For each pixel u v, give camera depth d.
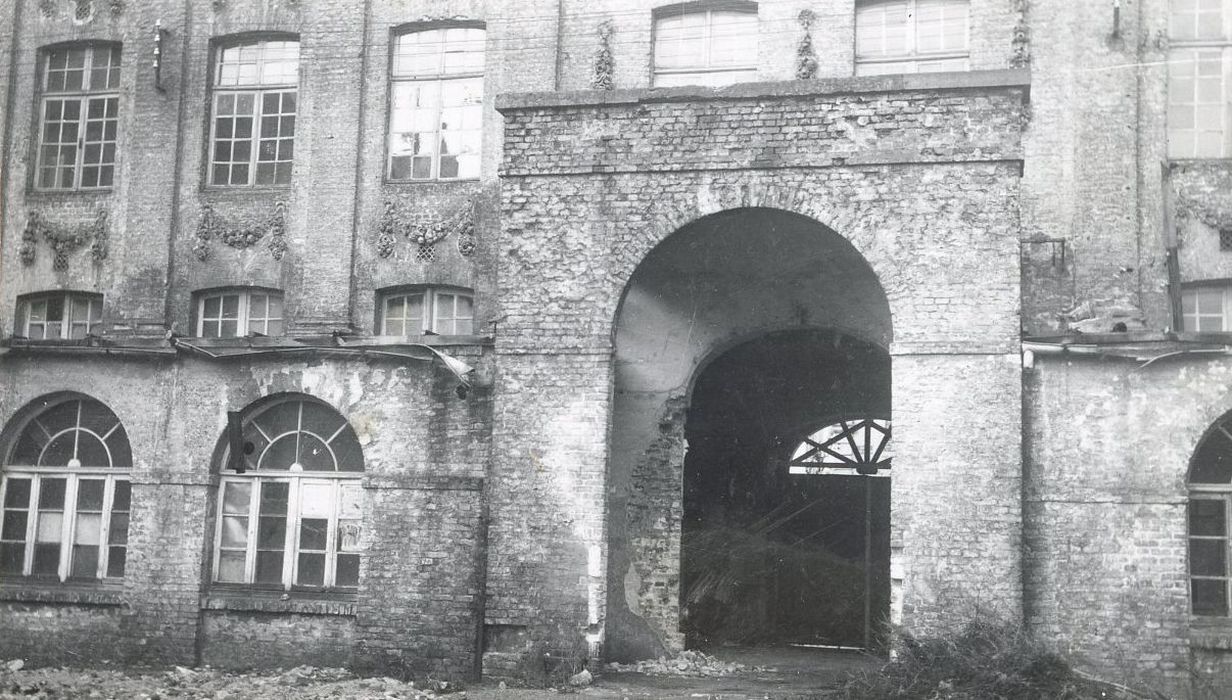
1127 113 16.91
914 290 14.18
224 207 19.02
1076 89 17.06
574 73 18.44
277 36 19.52
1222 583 14.62
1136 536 14.16
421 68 19.11
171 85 19.45
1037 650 13.12
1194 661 13.98
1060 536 14.25
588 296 15.02
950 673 12.94
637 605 16.33
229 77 19.58
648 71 18.28
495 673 14.64
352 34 19.09
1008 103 14.24
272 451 17.70
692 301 16.88
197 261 18.95
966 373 13.95
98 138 19.83
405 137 18.94
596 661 14.46
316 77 19.09
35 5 20.20
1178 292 16.41
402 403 16.77
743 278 16.75
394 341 16.70
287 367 17.36
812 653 18.41
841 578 19.95
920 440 13.94
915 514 13.84
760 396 19.88
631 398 16.73
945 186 14.27
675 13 18.55
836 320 16.56
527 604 14.66
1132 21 17.14
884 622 14.20
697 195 14.86
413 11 19.03
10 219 19.66
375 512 16.53
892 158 14.37
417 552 16.31
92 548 18.14
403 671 16.03
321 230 18.61
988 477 13.74
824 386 19.86
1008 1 17.42
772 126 14.74
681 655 16.34
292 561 17.42
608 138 15.19
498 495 14.89
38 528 18.33
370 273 18.44
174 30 19.62
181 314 18.84
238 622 17.17
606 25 18.45
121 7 19.88
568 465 14.79
